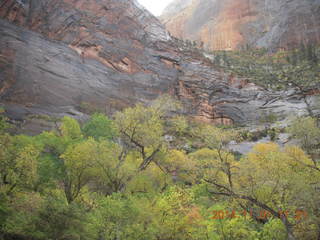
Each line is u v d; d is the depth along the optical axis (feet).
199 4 566.77
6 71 145.89
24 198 50.03
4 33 156.97
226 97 232.94
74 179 66.28
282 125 168.45
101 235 45.83
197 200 68.28
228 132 74.59
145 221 52.75
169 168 91.15
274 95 225.76
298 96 212.02
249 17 463.83
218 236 49.67
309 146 72.13
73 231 42.47
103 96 183.52
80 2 212.43
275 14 432.25
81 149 64.69
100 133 106.42
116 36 222.48
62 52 180.75
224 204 61.72
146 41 243.81
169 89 227.81
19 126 118.93
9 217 43.42
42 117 129.49
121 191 68.80
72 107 160.35
